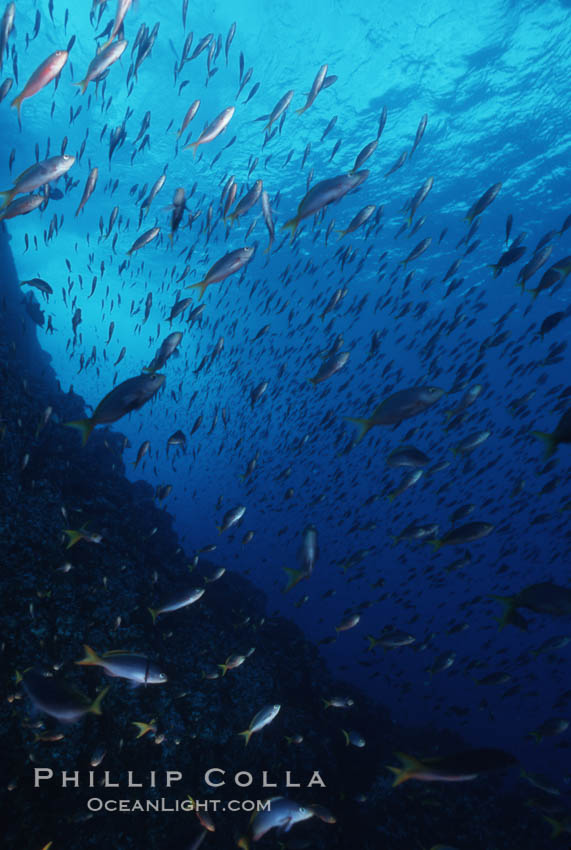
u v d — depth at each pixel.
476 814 7.79
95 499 8.48
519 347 12.11
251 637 8.65
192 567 8.19
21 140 21.86
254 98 19.92
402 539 7.20
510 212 24.39
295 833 5.88
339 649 23.28
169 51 18.03
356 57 18.34
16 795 4.34
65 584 5.84
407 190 23.83
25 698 4.68
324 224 26.36
